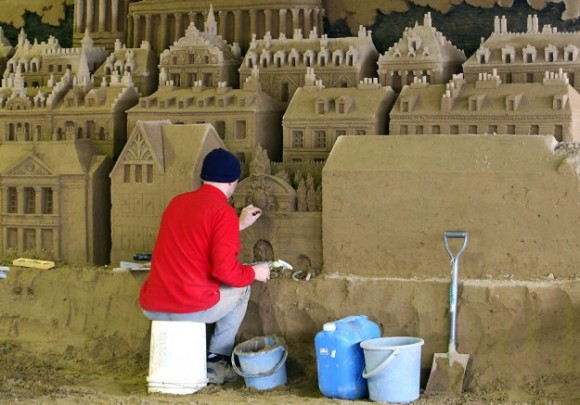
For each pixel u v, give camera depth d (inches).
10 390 288.7
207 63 374.0
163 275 293.9
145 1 411.2
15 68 419.2
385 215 307.6
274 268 323.9
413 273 305.4
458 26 371.6
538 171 292.0
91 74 402.0
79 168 361.1
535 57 334.3
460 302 292.0
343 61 357.7
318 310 308.7
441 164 302.0
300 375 311.1
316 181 335.6
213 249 289.1
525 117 317.4
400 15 380.5
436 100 332.2
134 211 347.9
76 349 338.6
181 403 271.9
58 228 364.2
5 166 373.1
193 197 296.2
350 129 337.4
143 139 343.9
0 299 355.3
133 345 331.3
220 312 297.6
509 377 284.7
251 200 331.3
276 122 364.5
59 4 445.1
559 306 282.5
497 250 297.1
